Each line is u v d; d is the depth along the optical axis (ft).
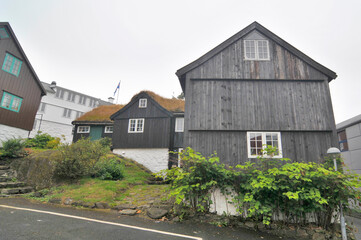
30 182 32.17
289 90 30.83
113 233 16.70
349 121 46.44
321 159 27.48
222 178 23.98
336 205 21.02
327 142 28.45
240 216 23.08
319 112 29.68
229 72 31.89
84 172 32.37
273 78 31.27
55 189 29.22
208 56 32.48
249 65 32.12
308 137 28.66
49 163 32.71
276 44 33.01
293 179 21.34
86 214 21.52
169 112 58.23
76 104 121.19
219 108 30.30
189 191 23.45
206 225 21.33
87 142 34.58
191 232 19.01
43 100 107.04
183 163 25.41
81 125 71.92
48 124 107.34
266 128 29.09
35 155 36.22
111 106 79.97
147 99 61.72
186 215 22.77
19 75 53.78
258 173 23.44
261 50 32.89
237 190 24.21
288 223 21.98
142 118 60.39
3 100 49.42
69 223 18.15
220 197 24.34
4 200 24.63
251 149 28.58
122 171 38.60
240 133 29.17
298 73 31.45
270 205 22.04
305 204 22.13
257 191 21.31
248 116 29.73
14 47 52.65
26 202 24.63
